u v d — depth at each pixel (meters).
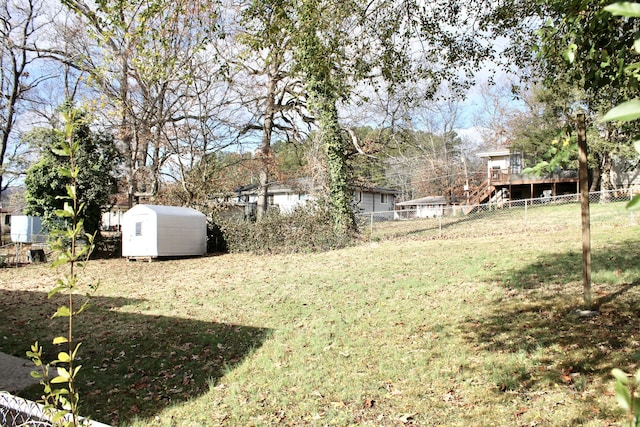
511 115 33.97
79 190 18.28
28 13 23.12
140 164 25.28
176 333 7.43
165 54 7.01
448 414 4.05
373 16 7.45
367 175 40.88
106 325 8.16
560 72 5.95
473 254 11.90
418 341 5.98
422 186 43.62
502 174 32.53
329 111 17.38
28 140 26.41
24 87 26.00
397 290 8.99
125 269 16.03
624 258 8.97
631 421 0.78
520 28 7.71
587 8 3.13
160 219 18.12
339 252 15.97
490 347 5.41
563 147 2.18
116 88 18.91
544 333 5.57
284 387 5.02
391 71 7.97
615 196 23.28
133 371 5.89
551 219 18.91
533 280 8.24
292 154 34.09
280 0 6.09
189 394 5.07
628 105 0.71
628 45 3.03
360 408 4.36
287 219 18.02
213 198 23.38
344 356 5.75
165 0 5.88
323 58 7.05
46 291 12.09
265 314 8.25
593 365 4.53
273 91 24.25
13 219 28.41
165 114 21.17
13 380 5.43
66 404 1.99
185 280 13.00
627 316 5.73
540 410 3.88
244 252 19.22
